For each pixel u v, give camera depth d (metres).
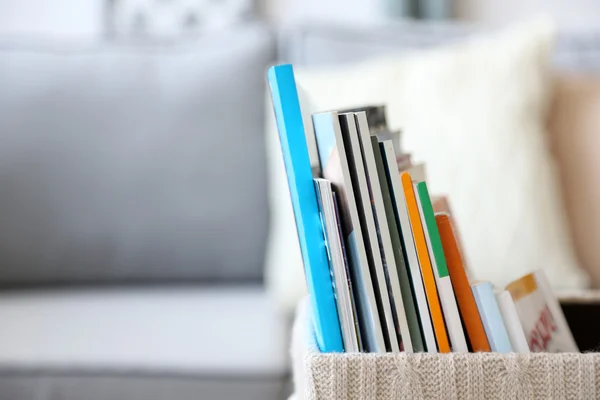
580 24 1.81
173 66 1.35
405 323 0.50
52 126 1.28
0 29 1.79
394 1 1.74
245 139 1.32
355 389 0.48
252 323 1.05
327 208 0.50
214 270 1.30
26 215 1.26
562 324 0.59
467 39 1.38
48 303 1.18
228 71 1.34
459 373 0.49
